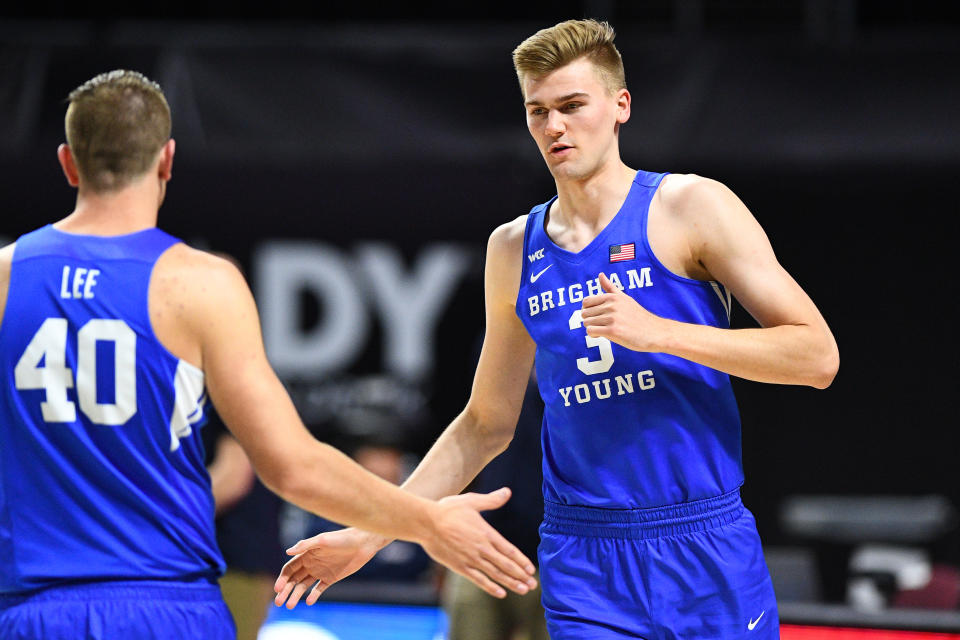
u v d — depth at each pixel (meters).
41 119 23.14
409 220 25.47
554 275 9.16
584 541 9.16
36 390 7.69
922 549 26.50
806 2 24.75
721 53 22.97
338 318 25.58
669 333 8.12
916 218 27.09
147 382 7.66
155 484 7.72
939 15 25.28
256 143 22.70
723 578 8.84
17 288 7.80
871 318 27.36
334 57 23.08
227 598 13.55
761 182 26.78
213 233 25.38
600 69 8.91
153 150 8.04
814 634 13.59
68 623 7.49
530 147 22.80
